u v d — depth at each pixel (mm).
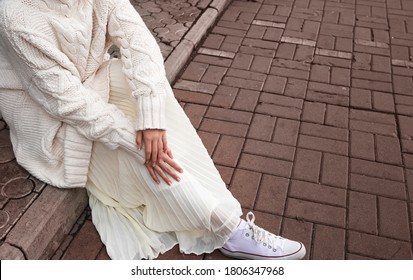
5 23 1750
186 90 3244
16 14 1745
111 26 2006
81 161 2037
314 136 2848
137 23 1998
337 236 2193
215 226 1975
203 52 3730
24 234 1886
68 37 1843
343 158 2678
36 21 1773
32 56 1795
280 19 4332
